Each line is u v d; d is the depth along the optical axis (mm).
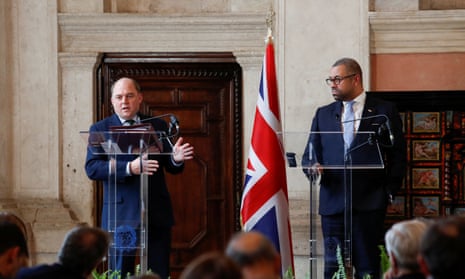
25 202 10891
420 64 10711
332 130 8523
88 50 10992
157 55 11055
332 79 8516
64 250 5289
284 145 7754
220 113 11141
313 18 10719
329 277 7555
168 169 8211
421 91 10695
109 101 11102
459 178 10836
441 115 10805
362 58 10648
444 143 10805
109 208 7633
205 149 11156
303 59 10711
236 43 11008
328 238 7672
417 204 10867
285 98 10742
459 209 10844
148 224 8070
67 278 5250
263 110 8711
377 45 10742
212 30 11008
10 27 10953
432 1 10992
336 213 8141
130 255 7449
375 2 10781
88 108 10953
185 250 11156
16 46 10945
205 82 11141
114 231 7543
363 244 8320
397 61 10742
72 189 10945
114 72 11125
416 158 10875
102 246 5336
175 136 8500
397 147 8484
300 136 7723
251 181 8602
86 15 10906
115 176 7633
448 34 10672
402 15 10633
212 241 11141
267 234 8539
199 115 11156
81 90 10953
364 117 8492
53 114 10930
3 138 10883
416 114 10836
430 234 4125
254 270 4121
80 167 10930
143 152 7461
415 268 5074
